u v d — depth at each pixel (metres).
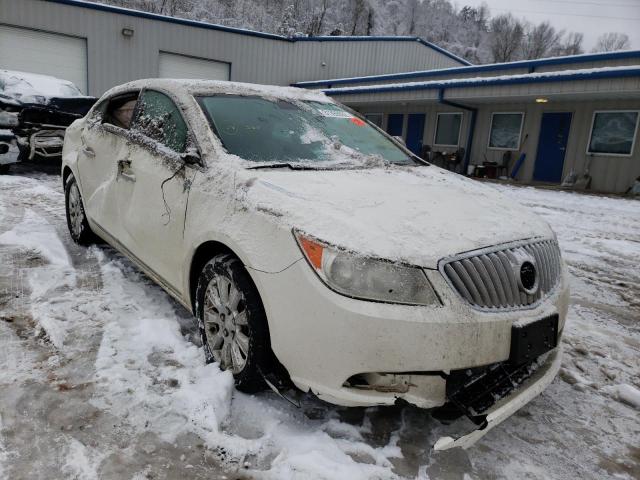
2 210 5.78
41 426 2.15
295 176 2.67
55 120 8.62
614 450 2.31
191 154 2.79
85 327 3.04
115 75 20.19
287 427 2.26
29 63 18.70
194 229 2.65
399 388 2.04
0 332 2.92
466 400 2.09
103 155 3.86
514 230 2.42
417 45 27.03
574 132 14.55
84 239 4.50
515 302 2.20
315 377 2.07
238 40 22.53
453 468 2.11
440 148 18.16
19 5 18.06
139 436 2.14
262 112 3.32
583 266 5.64
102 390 2.42
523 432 2.40
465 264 2.10
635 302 4.46
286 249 2.15
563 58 15.57
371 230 2.12
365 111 20.72
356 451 2.14
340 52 25.08
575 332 3.67
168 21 20.81
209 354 2.66
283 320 2.13
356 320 1.96
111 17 19.70
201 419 2.23
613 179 13.81
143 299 3.48
